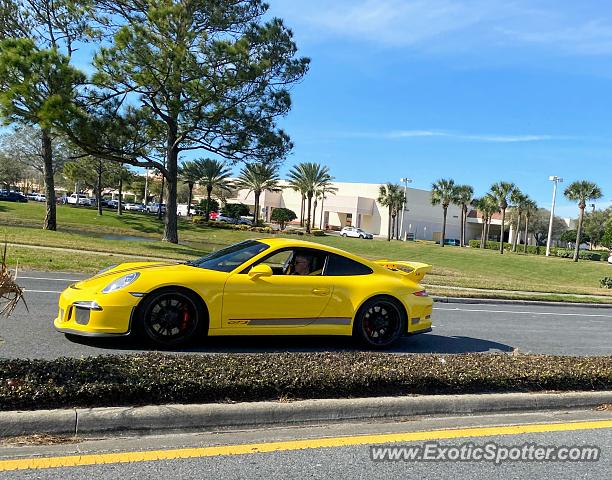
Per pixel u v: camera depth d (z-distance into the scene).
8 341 6.34
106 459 3.56
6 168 76.31
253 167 45.78
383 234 91.12
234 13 26.00
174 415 4.09
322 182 73.44
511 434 4.51
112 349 6.27
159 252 21.70
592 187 54.47
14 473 3.31
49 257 15.00
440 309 12.95
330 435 4.22
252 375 4.66
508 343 8.84
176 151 28.42
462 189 72.38
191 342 6.80
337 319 7.17
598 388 5.60
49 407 3.99
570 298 17.52
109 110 24.59
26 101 21.89
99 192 61.53
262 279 6.80
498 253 59.97
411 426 4.54
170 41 23.50
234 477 3.45
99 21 26.14
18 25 27.06
